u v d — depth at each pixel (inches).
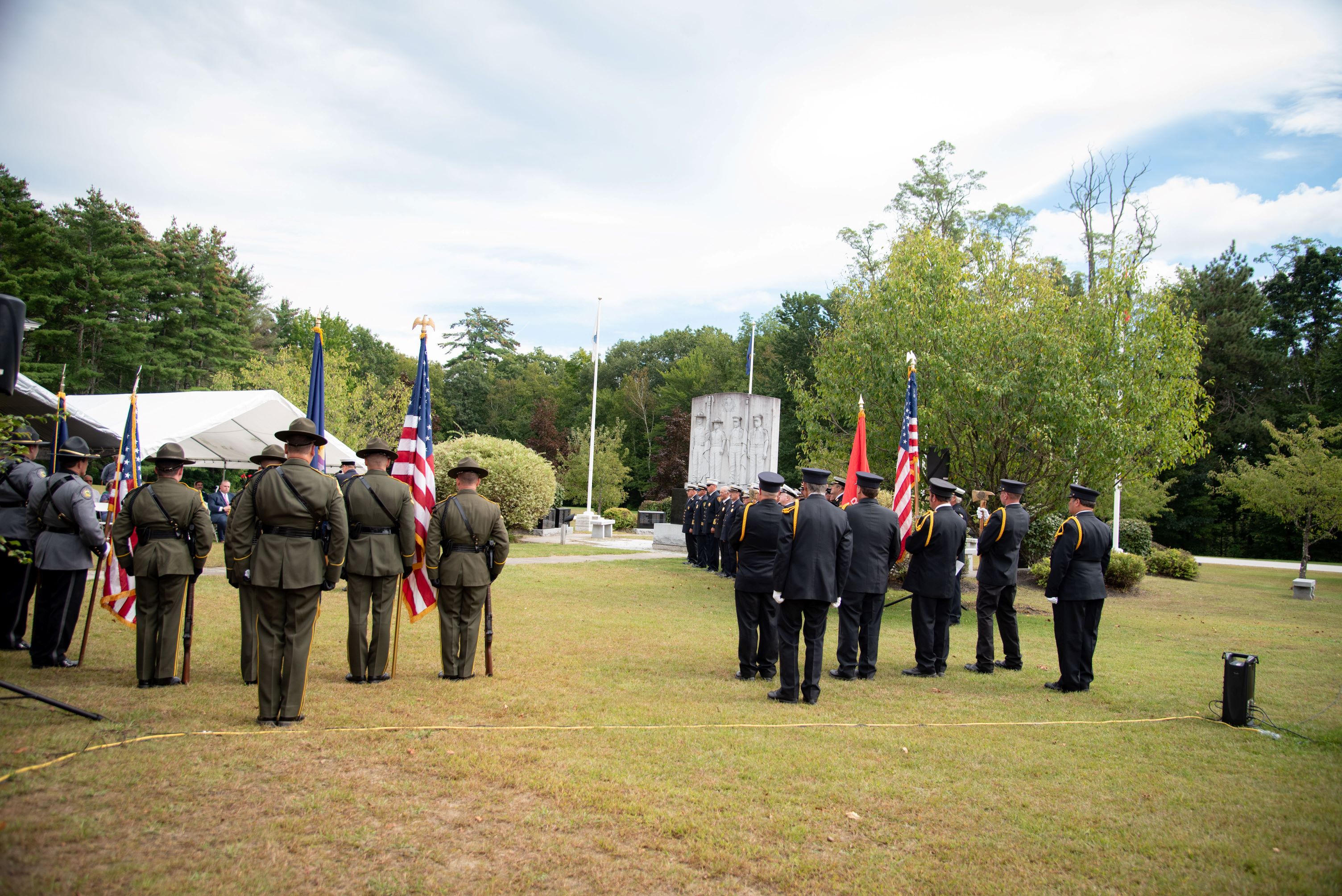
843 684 320.5
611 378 2746.1
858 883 152.2
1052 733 254.4
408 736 220.1
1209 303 1653.5
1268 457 1056.8
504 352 3080.7
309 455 239.8
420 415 328.8
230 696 252.2
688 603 516.1
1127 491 943.0
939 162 1526.8
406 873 147.4
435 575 289.7
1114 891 152.2
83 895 131.8
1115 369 570.6
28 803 163.5
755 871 154.6
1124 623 539.5
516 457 984.3
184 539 266.5
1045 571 668.7
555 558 787.4
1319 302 1713.8
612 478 1750.7
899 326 603.5
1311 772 221.3
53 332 1448.1
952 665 373.7
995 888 151.9
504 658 333.4
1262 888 154.3
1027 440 592.1
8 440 286.2
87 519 277.7
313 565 229.6
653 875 151.7
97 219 1571.1
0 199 1424.7
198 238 1998.0
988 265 643.5
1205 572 1031.6
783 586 283.6
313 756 201.6
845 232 1542.8
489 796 183.3
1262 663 396.2
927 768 215.8
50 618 279.0
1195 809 192.5
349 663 285.3
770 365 1961.1
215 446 732.7
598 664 327.9
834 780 203.6
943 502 350.9
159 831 156.6
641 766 206.2
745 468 919.0
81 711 220.2
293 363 1417.3
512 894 142.6
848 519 312.5
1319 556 1553.9
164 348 1704.0
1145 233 1069.1
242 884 139.2
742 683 311.6
